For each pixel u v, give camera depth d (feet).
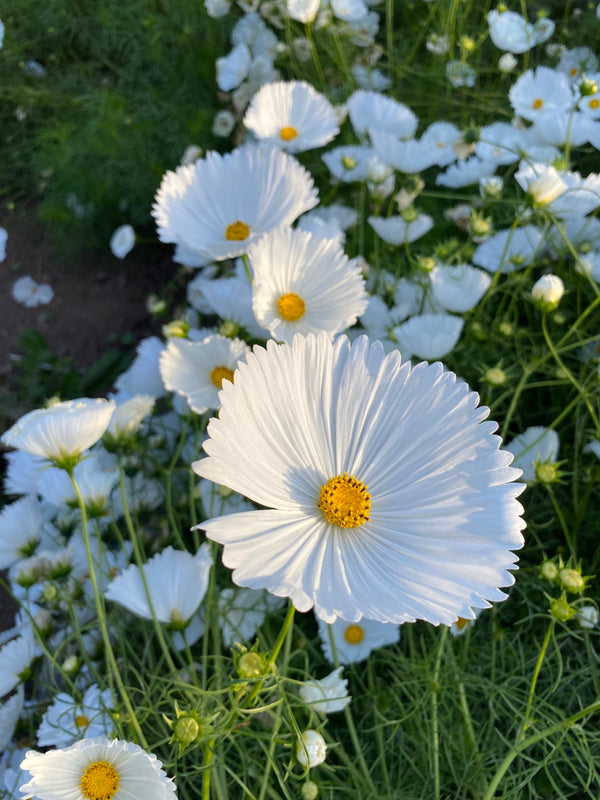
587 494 1.31
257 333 1.38
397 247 1.74
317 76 2.24
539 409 1.55
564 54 2.10
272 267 1.07
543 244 1.50
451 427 0.73
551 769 1.16
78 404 0.83
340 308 1.08
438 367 0.74
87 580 1.30
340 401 0.75
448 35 2.02
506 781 1.01
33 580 1.13
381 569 0.69
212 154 1.25
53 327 2.15
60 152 2.15
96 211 2.17
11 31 2.52
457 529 0.68
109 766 0.73
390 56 2.09
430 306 1.50
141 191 2.15
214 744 0.82
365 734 1.22
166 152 2.21
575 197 1.38
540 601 1.30
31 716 1.22
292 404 0.74
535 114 1.74
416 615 0.60
